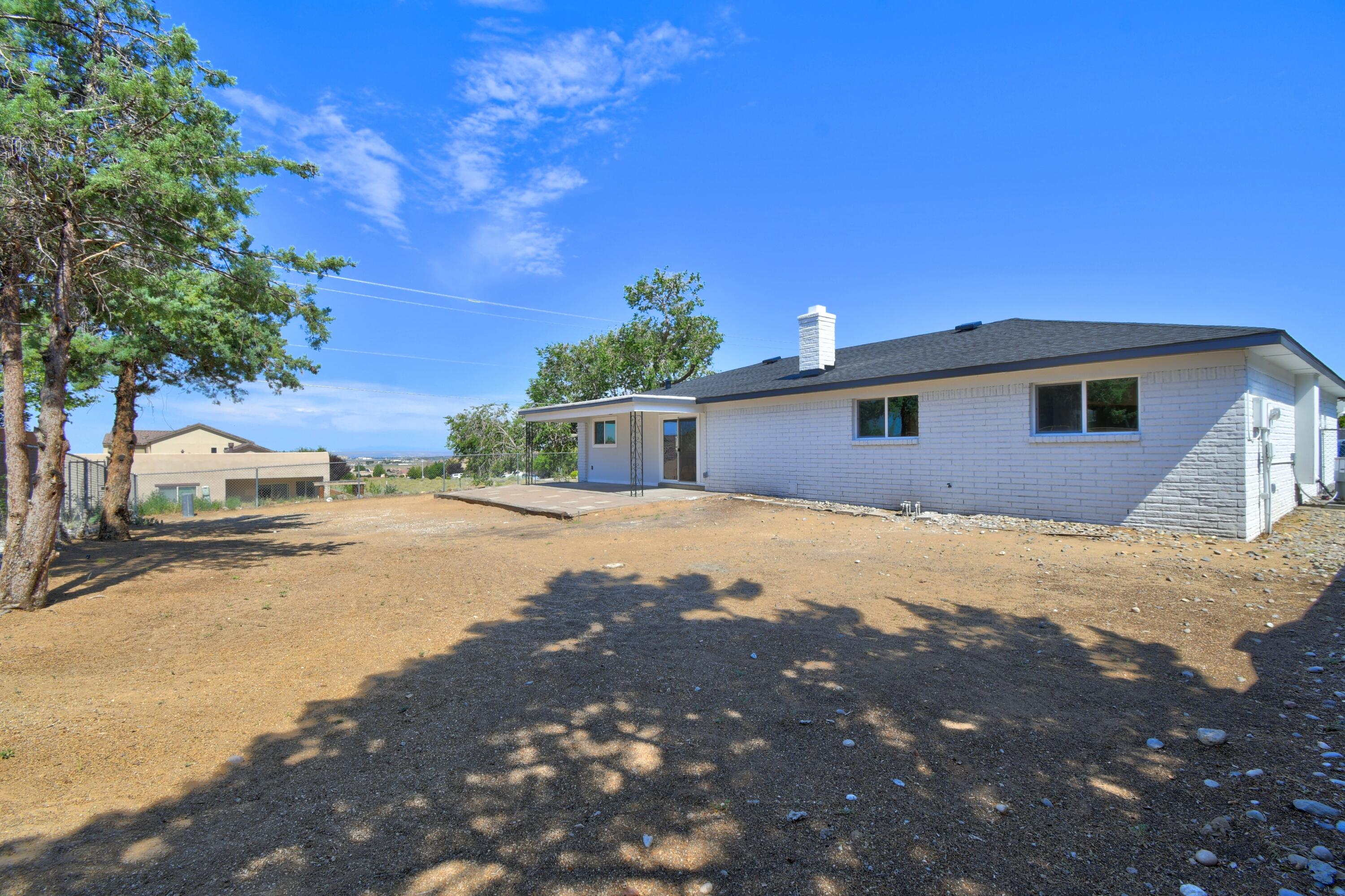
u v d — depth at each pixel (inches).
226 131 319.9
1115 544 343.9
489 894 93.7
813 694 167.8
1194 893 91.0
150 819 113.0
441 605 263.1
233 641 216.7
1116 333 407.2
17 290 258.2
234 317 395.2
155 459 1119.0
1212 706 154.8
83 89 289.7
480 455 1000.2
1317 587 252.4
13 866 97.5
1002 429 432.5
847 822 111.0
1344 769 123.0
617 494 669.3
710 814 114.4
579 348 1230.3
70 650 204.8
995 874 96.3
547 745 142.1
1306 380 514.9
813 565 323.3
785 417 587.5
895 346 634.8
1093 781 123.0
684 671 186.9
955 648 201.0
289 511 684.7
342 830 110.2
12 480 252.7
